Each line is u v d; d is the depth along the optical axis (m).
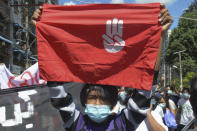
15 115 3.10
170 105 5.01
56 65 2.16
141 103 1.90
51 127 3.28
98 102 2.02
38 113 3.27
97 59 2.10
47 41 2.21
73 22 2.15
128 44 2.04
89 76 2.11
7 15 18.02
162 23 1.96
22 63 20.44
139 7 2.05
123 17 2.07
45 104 3.30
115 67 2.06
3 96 3.01
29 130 3.17
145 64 1.98
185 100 5.76
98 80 2.09
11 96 3.08
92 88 2.04
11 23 18.59
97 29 2.11
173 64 29.33
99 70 2.09
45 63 2.18
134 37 2.03
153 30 1.97
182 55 27.53
